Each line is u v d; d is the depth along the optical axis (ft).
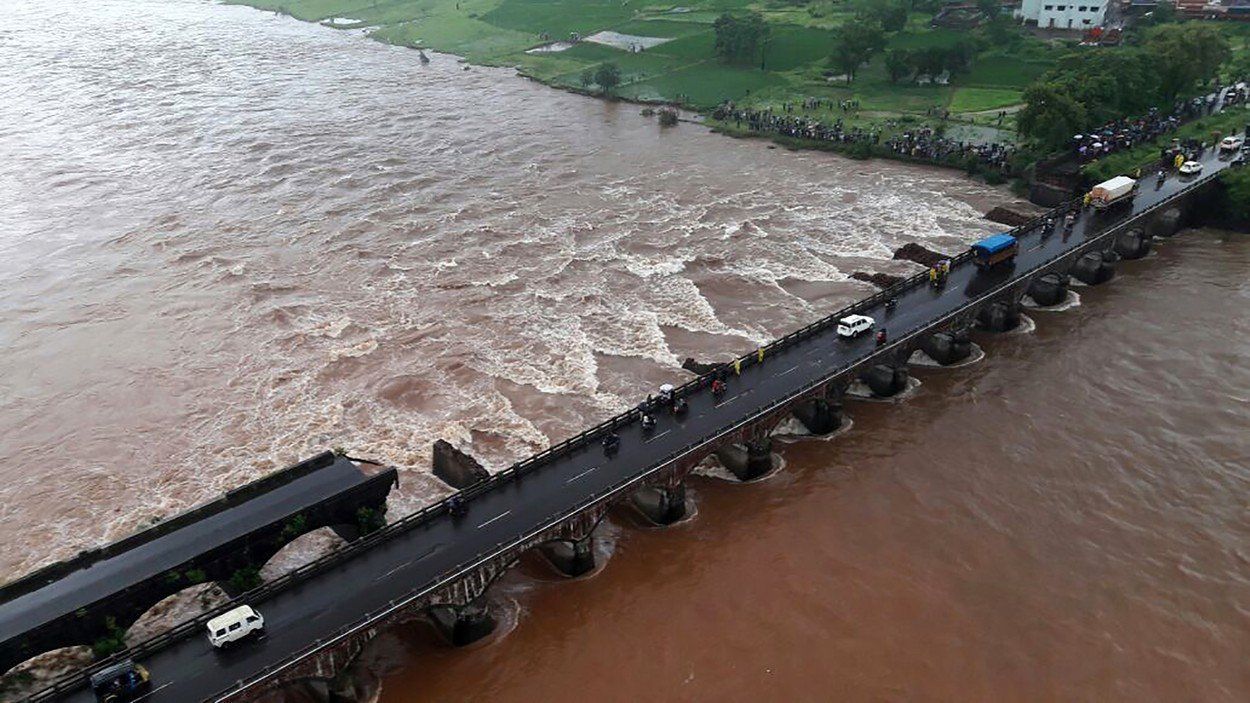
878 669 199.41
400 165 549.54
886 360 295.69
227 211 473.67
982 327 346.13
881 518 246.06
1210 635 206.08
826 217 458.91
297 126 632.79
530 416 293.43
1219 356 315.37
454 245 430.20
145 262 413.39
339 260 413.80
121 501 261.24
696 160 557.33
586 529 224.94
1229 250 409.28
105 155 566.77
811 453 276.00
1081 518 242.99
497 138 607.78
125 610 192.65
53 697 177.58
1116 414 285.84
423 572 206.39
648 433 257.34
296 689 201.05
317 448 281.74
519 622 215.92
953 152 524.11
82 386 318.24
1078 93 498.28
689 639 208.85
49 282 395.34
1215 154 474.49
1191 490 251.19
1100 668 198.39
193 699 174.70
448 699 195.52
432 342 342.03
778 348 303.07
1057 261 350.64
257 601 199.21
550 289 384.27
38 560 238.48
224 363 330.34
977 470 263.49
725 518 249.14
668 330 347.15
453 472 253.65
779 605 217.97
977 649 203.92
